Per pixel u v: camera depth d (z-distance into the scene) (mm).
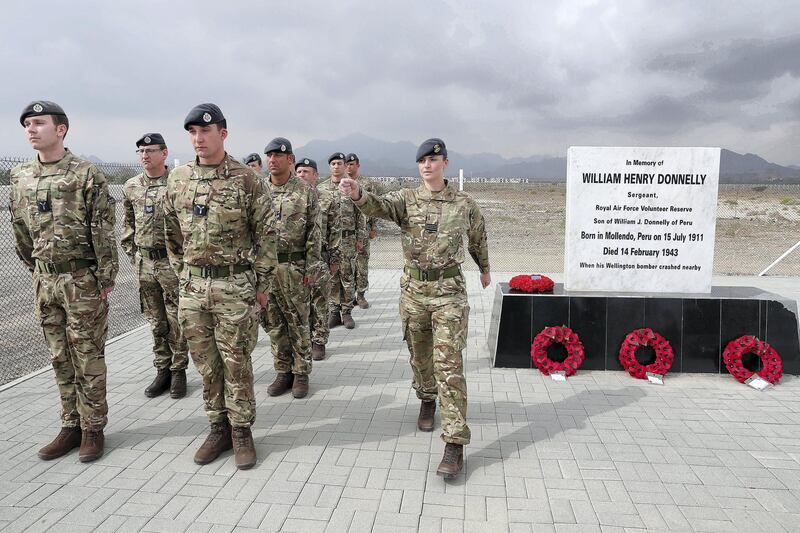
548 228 21438
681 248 5551
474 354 6070
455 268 3664
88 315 3637
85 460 3645
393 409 4539
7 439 4020
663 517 3004
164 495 3242
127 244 4891
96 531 2896
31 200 3545
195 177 3490
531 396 4816
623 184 5547
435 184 3682
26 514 3053
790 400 4719
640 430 4117
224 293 3502
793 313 5285
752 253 15078
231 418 3617
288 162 4695
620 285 5637
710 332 5363
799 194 43094
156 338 4832
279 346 4840
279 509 3084
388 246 16844
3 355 6379
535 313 5523
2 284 10781
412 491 3262
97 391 3705
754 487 3316
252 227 3623
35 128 3479
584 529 2896
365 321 7609
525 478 3414
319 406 4602
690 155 5469
